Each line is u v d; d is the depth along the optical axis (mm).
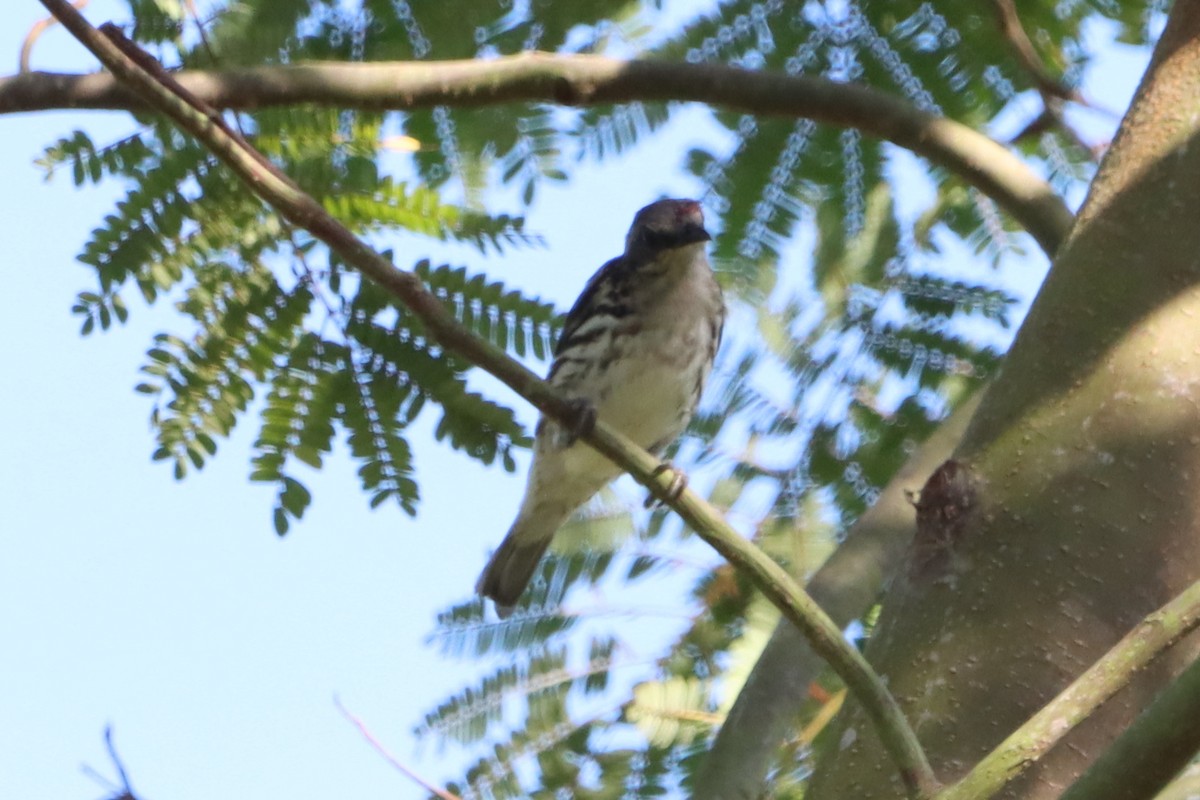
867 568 10477
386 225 10086
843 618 10281
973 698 7887
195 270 9930
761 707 9984
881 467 11953
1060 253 9109
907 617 8281
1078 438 8312
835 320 11977
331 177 10047
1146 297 8578
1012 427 8469
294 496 9812
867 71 11672
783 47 11562
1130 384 8375
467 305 9828
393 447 9789
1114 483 8188
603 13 11422
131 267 9898
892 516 10695
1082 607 7965
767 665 10172
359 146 10430
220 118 7902
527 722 11883
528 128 11266
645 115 11375
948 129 10836
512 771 11672
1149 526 8109
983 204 12164
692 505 7852
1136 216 8820
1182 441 8258
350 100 10320
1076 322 8633
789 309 11969
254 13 10859
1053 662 7875
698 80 10781
